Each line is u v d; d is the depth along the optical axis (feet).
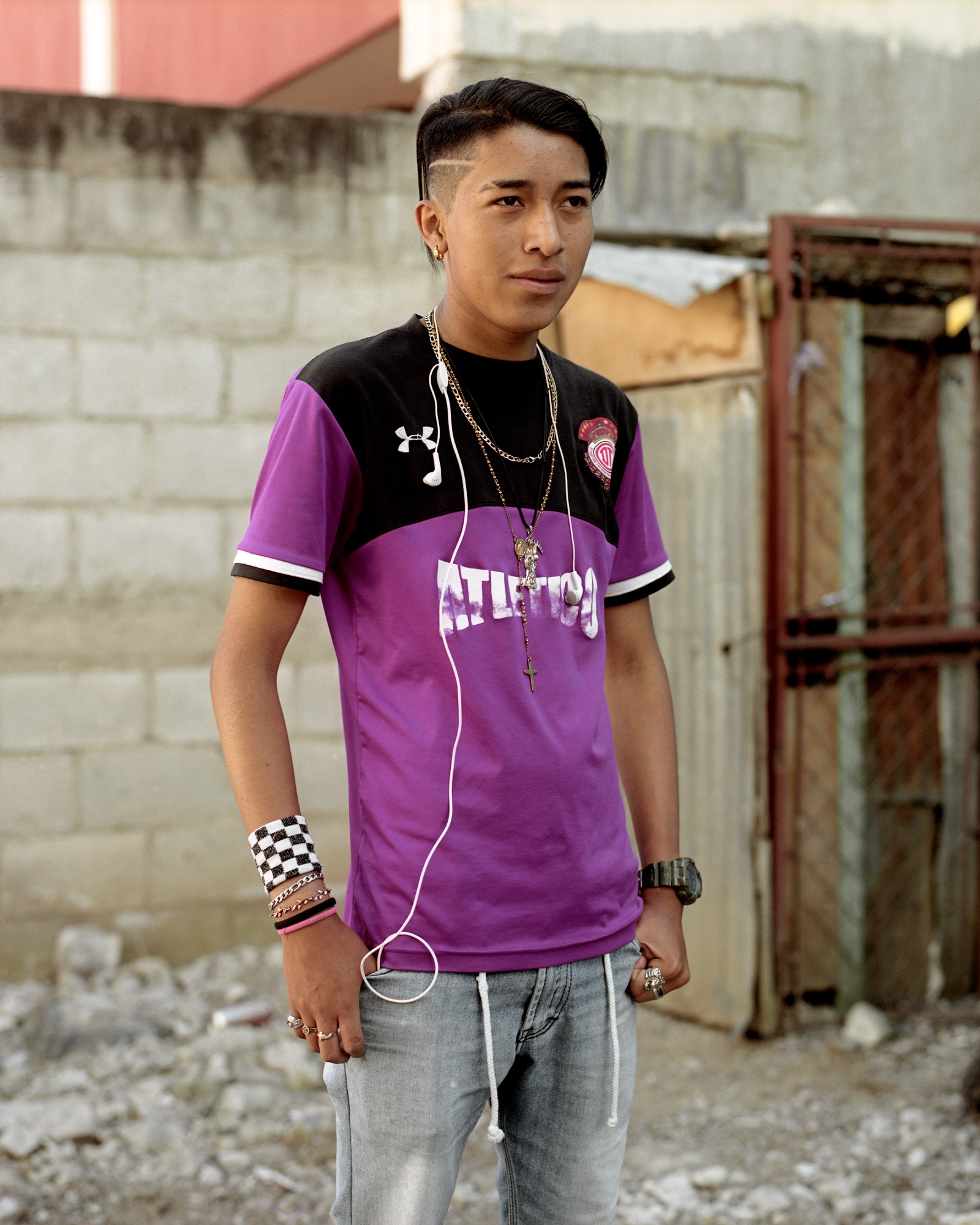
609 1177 5.42
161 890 14.39
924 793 14.47
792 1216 9.67
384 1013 4.90
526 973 4.99
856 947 13.94
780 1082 12.18
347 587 5.12
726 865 13.28
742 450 12.97
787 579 13.17
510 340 5.15
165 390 14.19
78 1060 11.90
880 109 15.37
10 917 14.03
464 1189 10.04
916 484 14.47
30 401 13.85
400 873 4.90
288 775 4.84
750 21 14.85
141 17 25.20
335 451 4.87
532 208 4.80
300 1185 9.93
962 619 14.61
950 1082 12.19
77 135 13.78
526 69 14.21
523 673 5.00
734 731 13.20
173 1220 9.39
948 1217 9.62
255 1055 12.07
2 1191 9.66
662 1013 13.84
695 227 14.73
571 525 5.30
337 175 14.44
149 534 14.23
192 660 14.40
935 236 14.76
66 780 14.11
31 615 13.98
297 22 19.97
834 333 13.83
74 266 13.87
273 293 14.38
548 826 4.99
